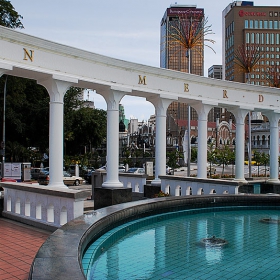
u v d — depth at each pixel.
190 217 10.67
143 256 6.52
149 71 15.56
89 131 46.88
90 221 6.90
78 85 13.86
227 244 7.56
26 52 11.67
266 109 20.20
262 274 5.68
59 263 4.25
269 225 9.60
